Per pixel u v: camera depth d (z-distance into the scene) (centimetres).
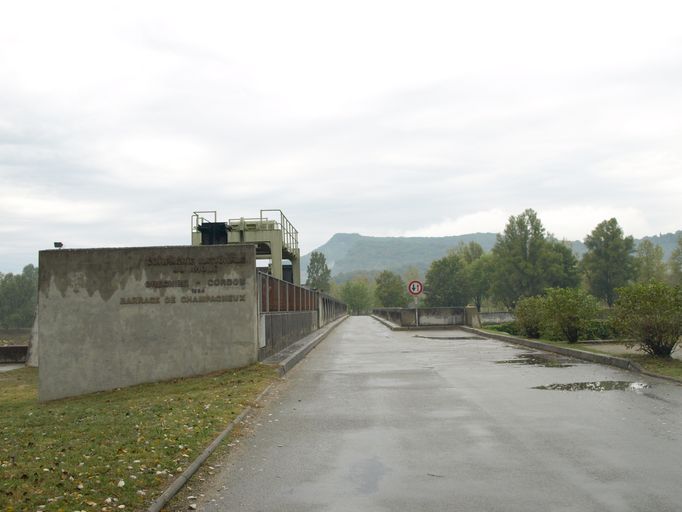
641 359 1495
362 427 899
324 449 775
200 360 1667
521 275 9138
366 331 3931
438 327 3841
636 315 1491
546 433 823
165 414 1020
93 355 1678
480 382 1322
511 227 9219
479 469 666
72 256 1695
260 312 1756
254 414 1026
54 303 1688
